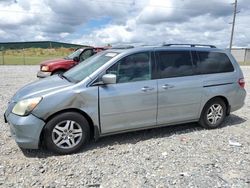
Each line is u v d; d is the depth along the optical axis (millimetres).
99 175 3820
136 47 5090
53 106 4270
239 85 6023
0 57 44438
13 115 4320
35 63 30875
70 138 4465
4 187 3486
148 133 5504
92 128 4754
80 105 4445
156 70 5070
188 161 4293
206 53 5680
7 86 11289
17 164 4094
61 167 4035
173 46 5367
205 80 5555
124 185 3580
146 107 4957
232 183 3656
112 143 4953
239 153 4637
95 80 4582
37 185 3547
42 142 4477
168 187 3543
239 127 6062
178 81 5242
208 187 3553
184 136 5387
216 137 5379
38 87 4645
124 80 4797
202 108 5633
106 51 5473
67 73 5418
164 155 4492
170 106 5203
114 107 4680
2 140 4996
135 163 4195
